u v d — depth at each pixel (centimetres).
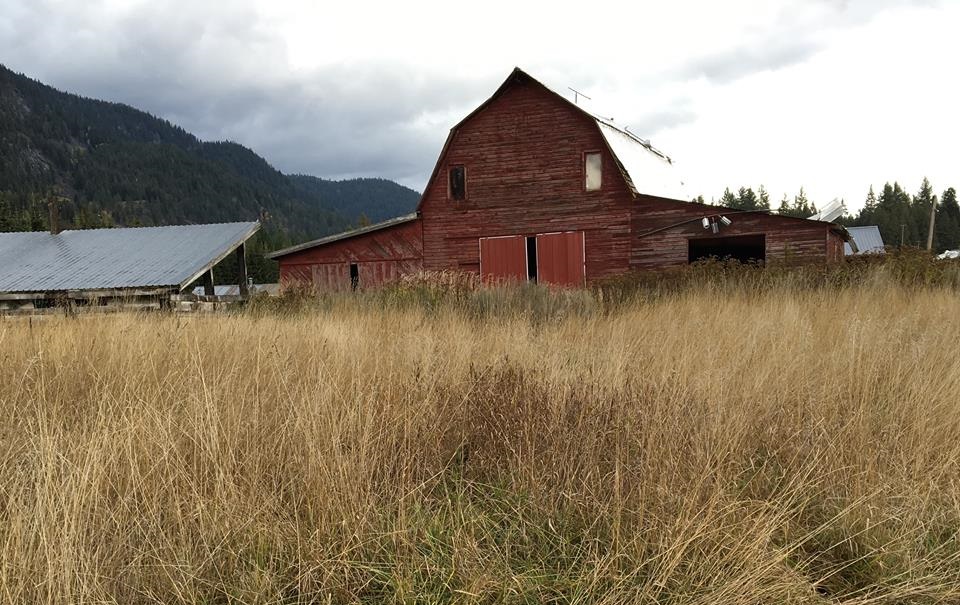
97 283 1742
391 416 421
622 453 372
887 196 13025
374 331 857
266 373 551
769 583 286
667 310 998
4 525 281
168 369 568
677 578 289
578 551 315
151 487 333
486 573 283
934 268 1430
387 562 297
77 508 284
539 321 1041
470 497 362
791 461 379
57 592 245
